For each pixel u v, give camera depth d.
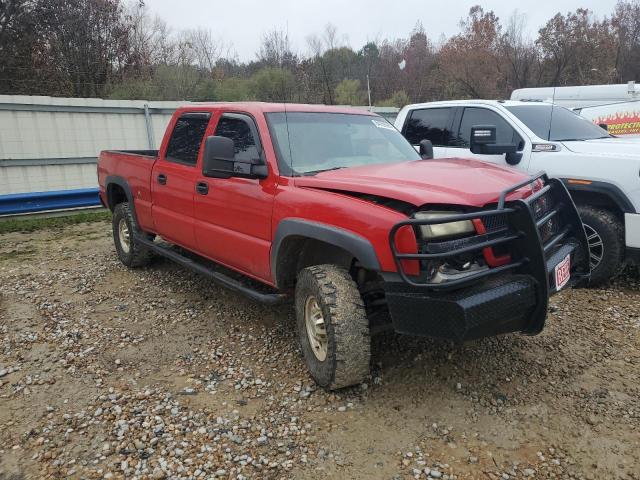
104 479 2.74
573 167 5.44
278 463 2.84
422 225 2.92
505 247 3.19
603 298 5.08
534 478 2.67
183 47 26.39
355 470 2.77
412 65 31.45
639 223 4.99
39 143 11.15
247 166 4.04
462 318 2.80
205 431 3.13
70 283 6.06
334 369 3.29
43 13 22.22
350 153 4.28
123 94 22.55
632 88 10.47
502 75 29.92
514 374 3.67
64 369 3.97
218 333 4.56
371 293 3.57
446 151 6.93
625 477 2.66
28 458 2.93
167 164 5.27
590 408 3.25
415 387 3.54
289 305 5.11
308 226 3.44
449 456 2.85
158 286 5.85
